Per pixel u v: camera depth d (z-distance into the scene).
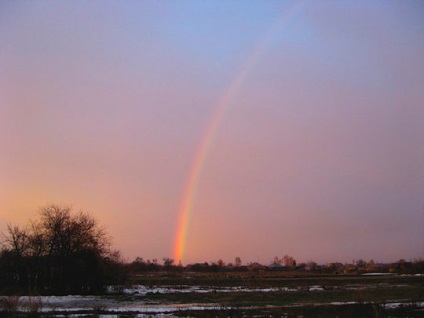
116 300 44.66
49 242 55.25
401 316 31.23
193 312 31.91
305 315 31.47
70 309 34.69
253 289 61.91
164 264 191.12
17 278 54.25
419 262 161.00
